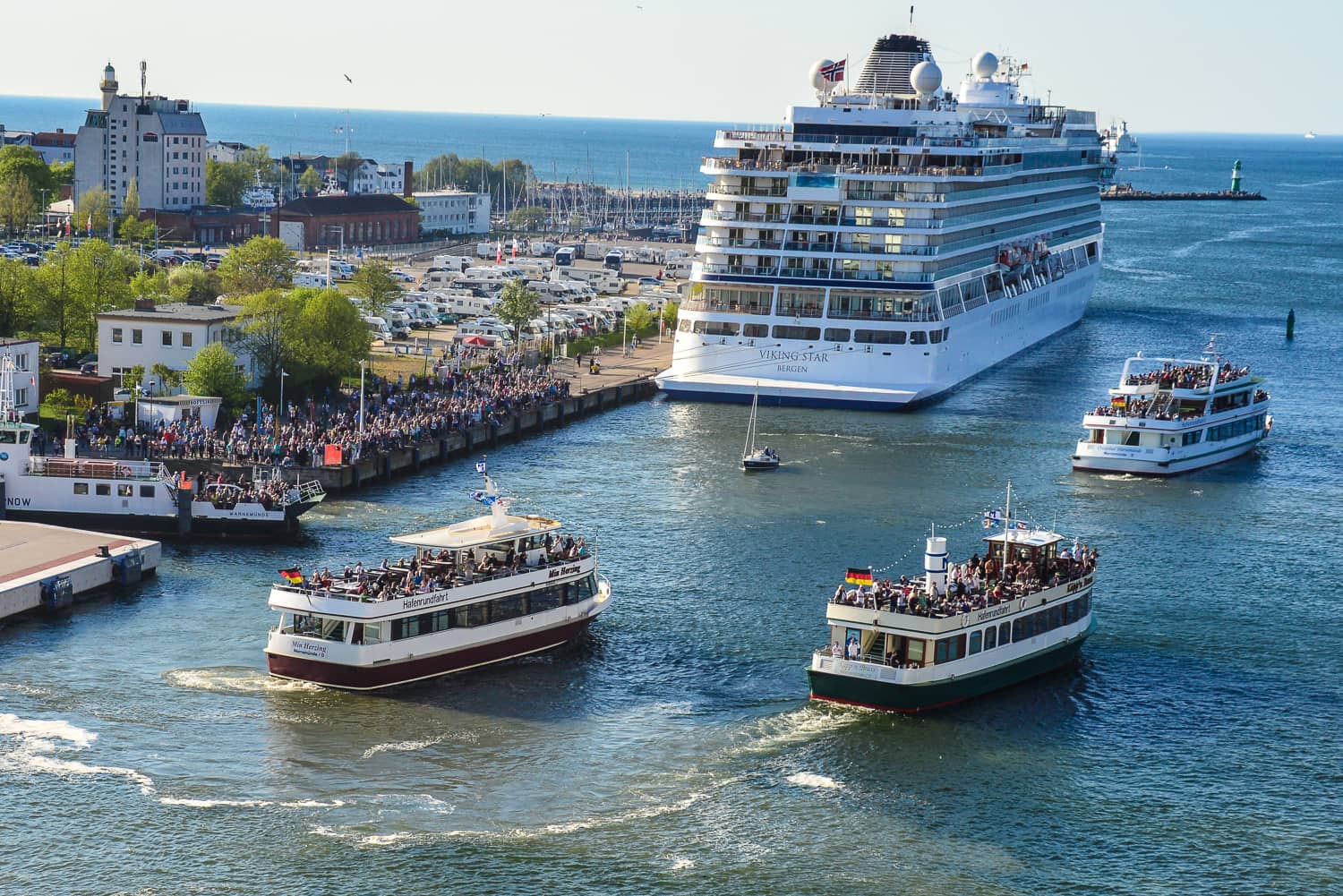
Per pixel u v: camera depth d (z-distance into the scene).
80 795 102.38
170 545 156.38
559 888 93.44
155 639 129.12
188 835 98.06
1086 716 118.88
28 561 140.12
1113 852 99.19
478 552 129.12
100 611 135.38
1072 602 129.12
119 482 159.00
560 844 98.25
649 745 112.00
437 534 127.56
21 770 105.38
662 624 136.62
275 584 143.25
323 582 122.62
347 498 177.50
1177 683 126.00
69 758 107.25
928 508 180.00
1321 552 164.62
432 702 118.50
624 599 143.12
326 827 99.50
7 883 92.69
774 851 98.06
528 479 189.88
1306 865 98.50
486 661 126.06
